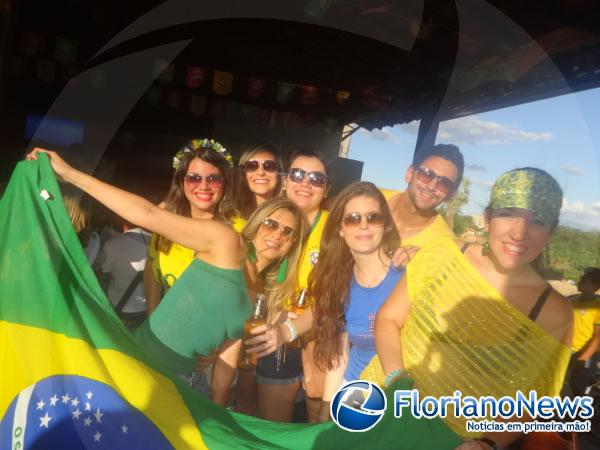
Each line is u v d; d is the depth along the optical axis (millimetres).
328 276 1945
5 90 3854
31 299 1858
